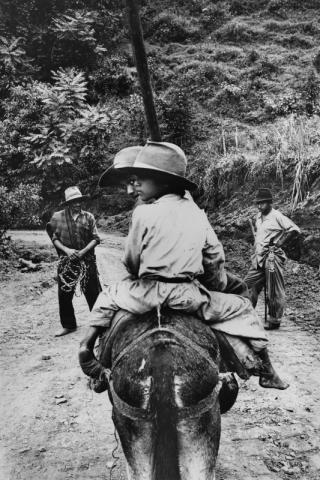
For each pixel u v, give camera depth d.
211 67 25.50
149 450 2.52
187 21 30.64
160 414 2.41
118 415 2.66
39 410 5.09
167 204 3.06
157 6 32.34
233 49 27.39
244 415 4.87
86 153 22.92
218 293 3.19
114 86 26.75
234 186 14.41
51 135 23.33
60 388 5.58
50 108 23.31
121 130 24.59
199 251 3.00
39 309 9.11
